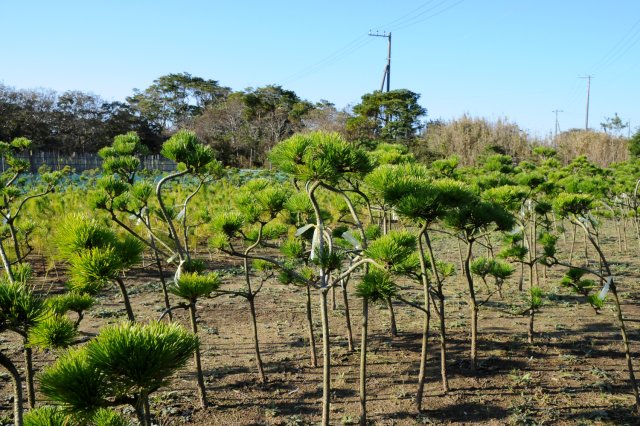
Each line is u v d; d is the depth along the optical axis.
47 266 8.91
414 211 3.08
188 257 3.70
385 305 7.24
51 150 55.12
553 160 11.26
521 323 6.38
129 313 2.95
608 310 6.98
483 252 11.42
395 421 3.87
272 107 65.00
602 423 3.85
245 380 4.60
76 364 1.47
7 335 5.74
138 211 4.43
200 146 3.35
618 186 10.90
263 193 3.87
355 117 46.44
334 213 10.52
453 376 4.73
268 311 6.93
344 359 5.17
